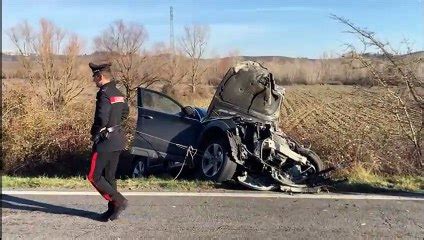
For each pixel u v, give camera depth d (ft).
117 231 18.52
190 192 25.16
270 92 30.99
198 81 116.67
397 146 34.99
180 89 109.19
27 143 40.42
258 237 17.99
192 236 18.02
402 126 35.22
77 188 26.00
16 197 23.66
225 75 31.19
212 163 29.19
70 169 41.11
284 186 25.99
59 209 21.53
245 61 31.45
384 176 32.35
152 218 20.24
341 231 18.81
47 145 40.81
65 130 41.81
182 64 117.08
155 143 31.55
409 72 34.42
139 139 31.89
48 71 74.59
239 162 27.94
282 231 18.74
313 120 63.16
